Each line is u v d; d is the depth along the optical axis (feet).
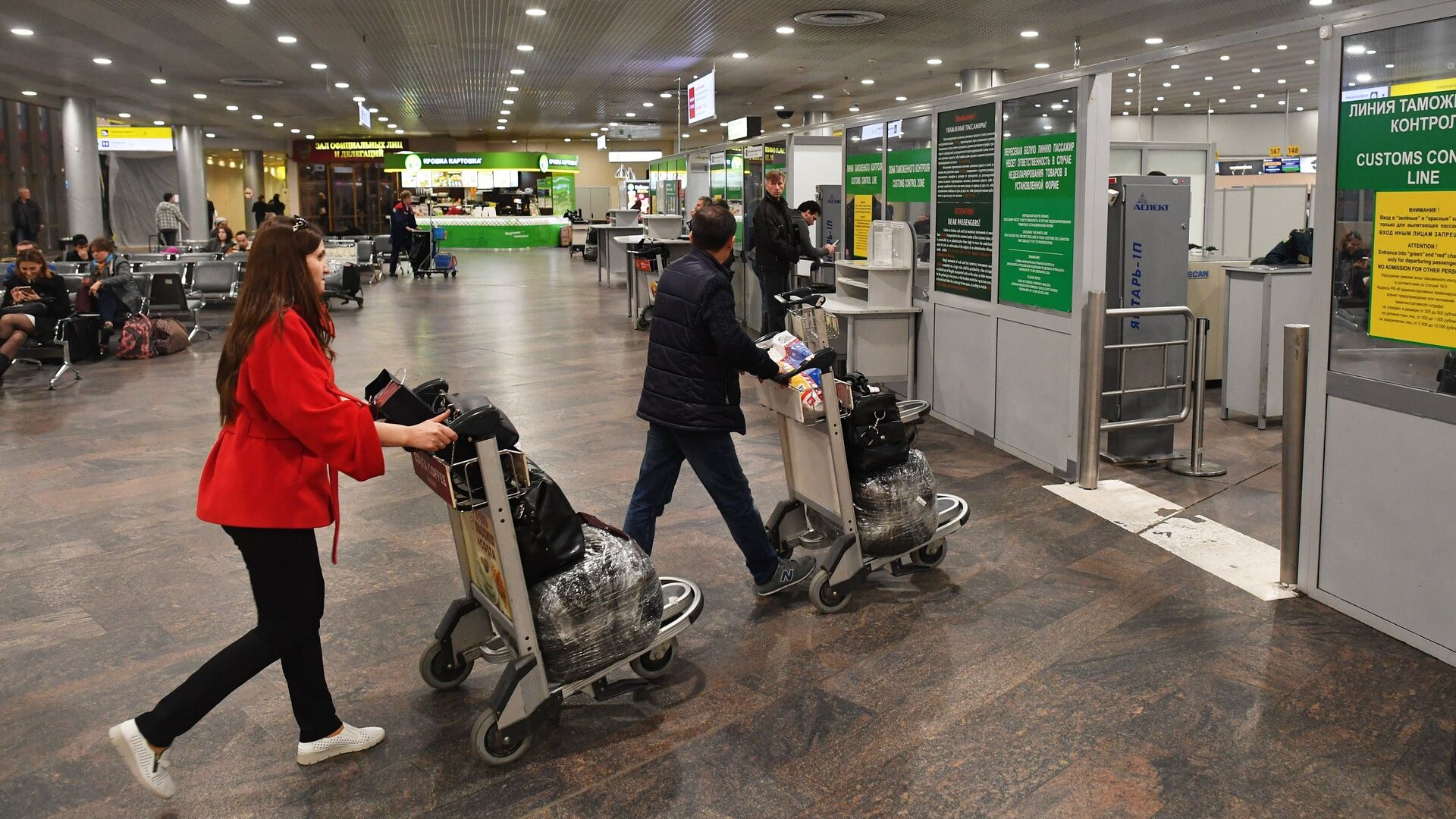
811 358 12.03
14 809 8.55
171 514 16.84
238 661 8.39
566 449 20.83
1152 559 14.07
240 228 152.05
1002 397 20.18
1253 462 19.56
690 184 53.67
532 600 9.36
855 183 26.99
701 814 8.34
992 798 8.46
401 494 17.92
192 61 57.93
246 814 8.46
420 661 10.46
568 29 48.57
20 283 30.99
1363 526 11.67
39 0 40.65
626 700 10.31
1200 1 40.93
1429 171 10.44
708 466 11.79
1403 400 10.97
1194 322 18.42
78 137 72.38
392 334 39.34
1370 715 9.68
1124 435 19.75
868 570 12.64
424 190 112.68
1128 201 19.11
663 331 11.64
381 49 54.29
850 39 51.11
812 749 9.30
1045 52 54.49
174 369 31.73
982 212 20.58
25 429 23.20
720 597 12.96
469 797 8.67
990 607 12.50
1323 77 11.66
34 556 14.83
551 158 115.24
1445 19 10.14
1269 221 34.58
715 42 52.11
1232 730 9.47
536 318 44.45
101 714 10.23
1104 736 9.41
